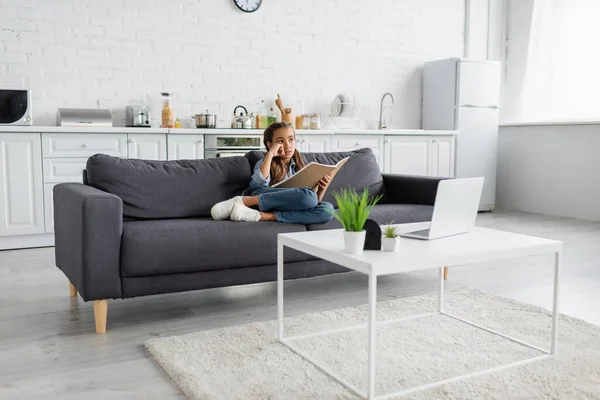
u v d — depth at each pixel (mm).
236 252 2475
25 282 3045
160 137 4332
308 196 2709
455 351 2020
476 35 6270
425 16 6039
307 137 4906
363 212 1775
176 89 4941
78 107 4598
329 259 1819
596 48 5410
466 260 1795
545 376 1798
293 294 2816
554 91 5801
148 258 2291
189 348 2037
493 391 1693
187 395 1686
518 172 6164
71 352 2047
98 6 4594
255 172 2936
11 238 3982
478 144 5805
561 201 5715
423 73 6062
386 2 5816
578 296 2779
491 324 2318
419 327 2277
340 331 2219
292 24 5371
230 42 5113
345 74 5684
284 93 5402
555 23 5762
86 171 2809
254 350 2023
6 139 3863
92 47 4605
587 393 1677
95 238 2195
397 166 5375
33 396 1693
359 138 5152
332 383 1753
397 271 1669
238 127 4840
